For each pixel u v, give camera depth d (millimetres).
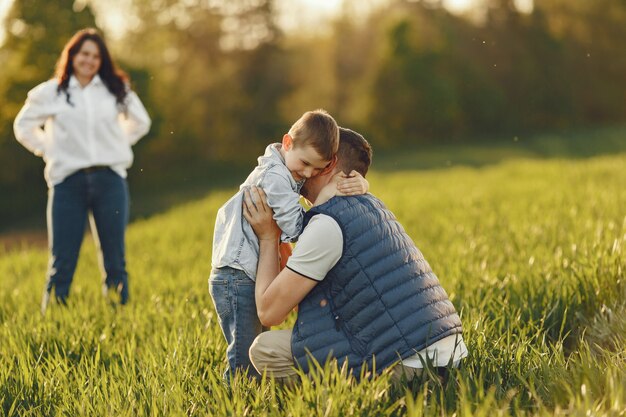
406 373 3883
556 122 71000
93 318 6309
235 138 55438
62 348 5367
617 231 7555
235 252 4250
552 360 4344
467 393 3625
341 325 3965
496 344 4473
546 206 12648
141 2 53719
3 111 36594
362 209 4004
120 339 5660
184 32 56156
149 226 17609
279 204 4082
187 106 52312
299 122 4051
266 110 57000
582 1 74375
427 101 59344
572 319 5309
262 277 4164
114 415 3965
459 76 63938
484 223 11258
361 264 3902
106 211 7410
